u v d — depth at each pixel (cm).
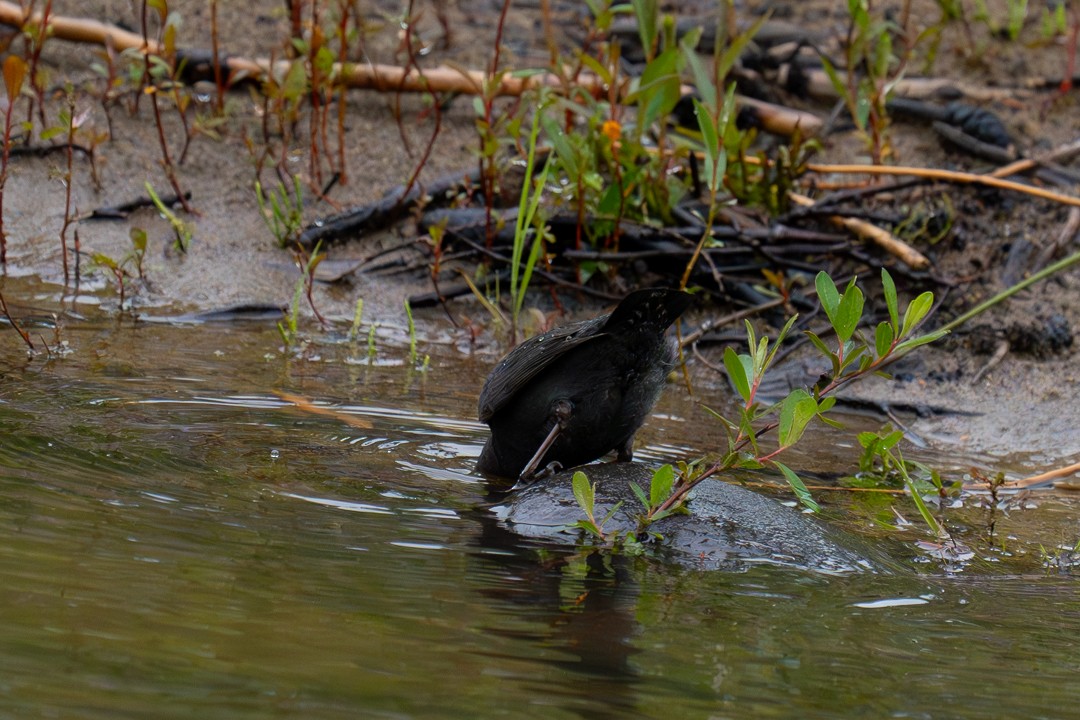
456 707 444
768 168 1315
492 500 752
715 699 473
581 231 1292
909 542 749
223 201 1373
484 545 659
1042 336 1195
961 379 1158
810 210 1300
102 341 1052
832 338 1209
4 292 1158
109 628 484
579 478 669
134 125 1454
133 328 1109
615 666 500
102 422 820
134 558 569
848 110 1546
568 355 777
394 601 554
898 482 881
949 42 1680
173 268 1259
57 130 1132
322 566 592
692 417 1034
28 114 1384
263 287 1251
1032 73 1633
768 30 1619
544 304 1276
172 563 569
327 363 1077
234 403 913
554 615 557
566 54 1612
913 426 1066
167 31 1314
